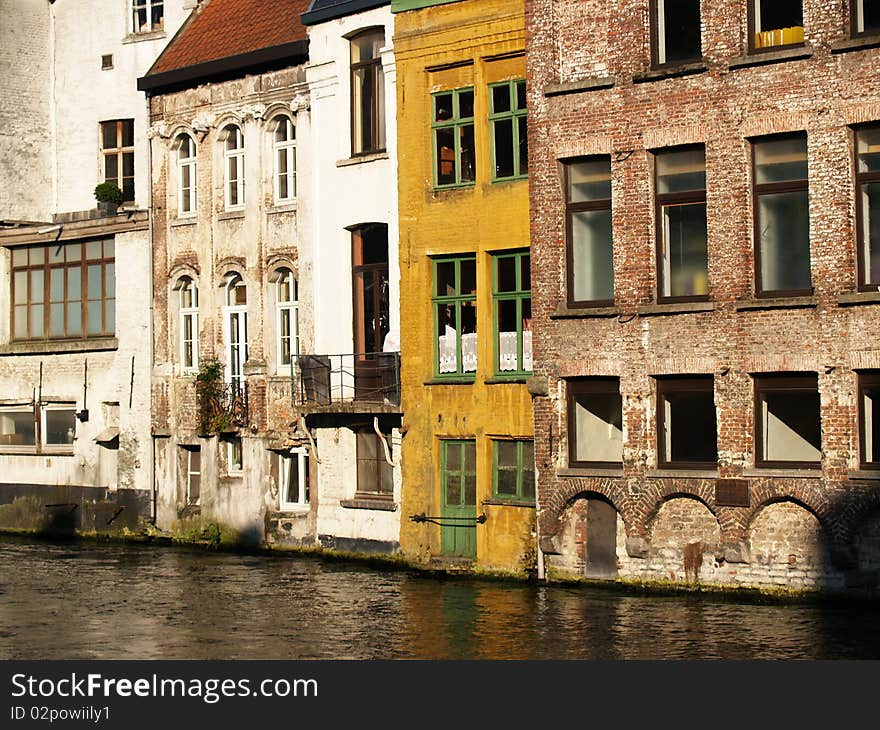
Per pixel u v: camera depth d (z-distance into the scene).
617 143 30.88
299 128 38.00
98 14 45.09
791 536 28.94
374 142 36.31
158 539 41.31
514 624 27.55
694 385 30.27
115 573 35.38
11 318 45.34
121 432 42.41
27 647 26.84
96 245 43.34
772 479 28.97
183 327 41.44
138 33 44.38
